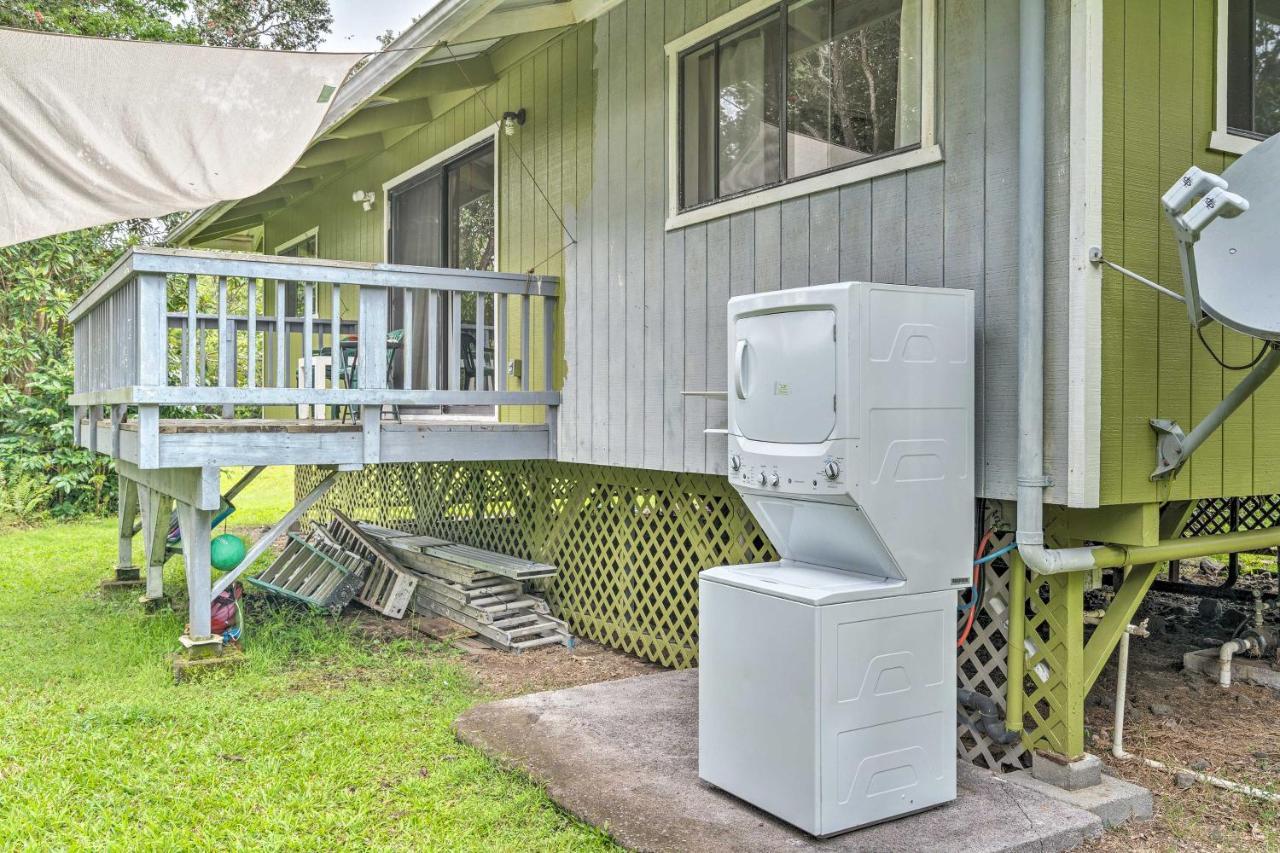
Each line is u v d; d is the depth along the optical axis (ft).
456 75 23.27
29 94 16.39
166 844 10.38
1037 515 11.19
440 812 11.19
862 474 10.43
